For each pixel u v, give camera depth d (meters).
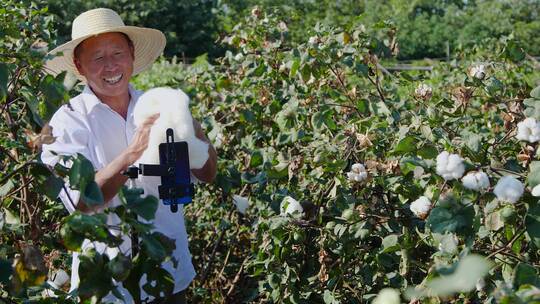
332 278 2.86
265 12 4.36
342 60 3.45
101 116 2.50
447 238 2.02
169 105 2.24
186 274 2.60
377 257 2.67
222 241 3.93
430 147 2.43
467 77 3.23
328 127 3.16
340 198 2.75
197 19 26.86
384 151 2.88
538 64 4.25
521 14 30.00
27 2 3.94
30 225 2.37
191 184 2.30
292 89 3.72
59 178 2.01
